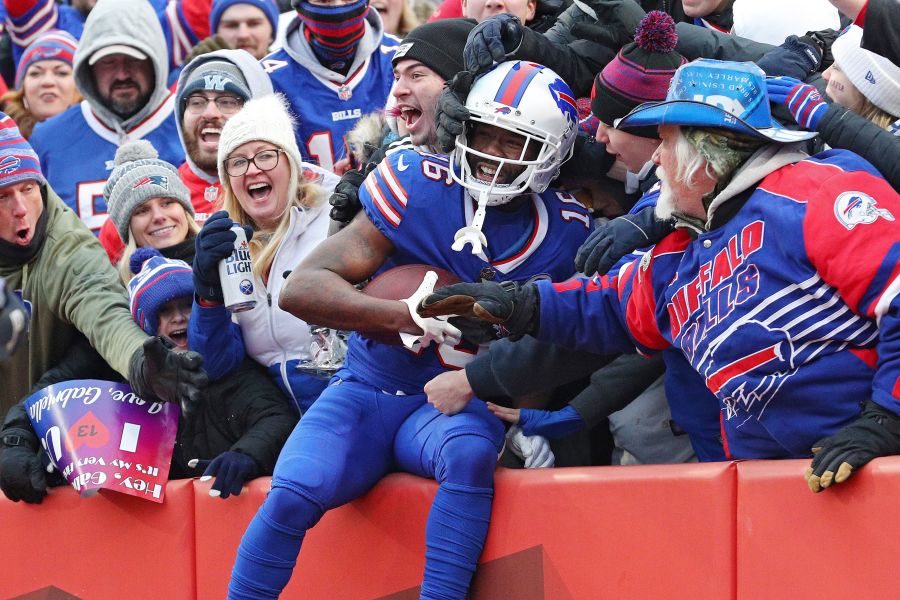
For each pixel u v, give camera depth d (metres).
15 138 13.51
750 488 9.16
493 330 10.43
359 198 10.90
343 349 11.95
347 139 15.48
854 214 8.34
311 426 10.73
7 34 22.11
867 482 8.37
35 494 12.48
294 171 12.93
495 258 10.76
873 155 8.98
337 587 11.19
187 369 11.33
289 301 10.38
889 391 8.26
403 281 10.43
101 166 17.84
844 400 8.63
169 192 14.07
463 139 10.55
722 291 9.02
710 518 9.40
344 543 11.17
